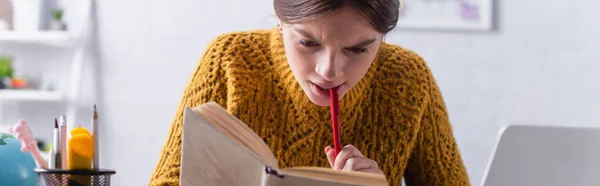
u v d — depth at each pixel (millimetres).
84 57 3602
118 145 3600
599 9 3318
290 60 1074
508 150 1204
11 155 1198
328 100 1110
